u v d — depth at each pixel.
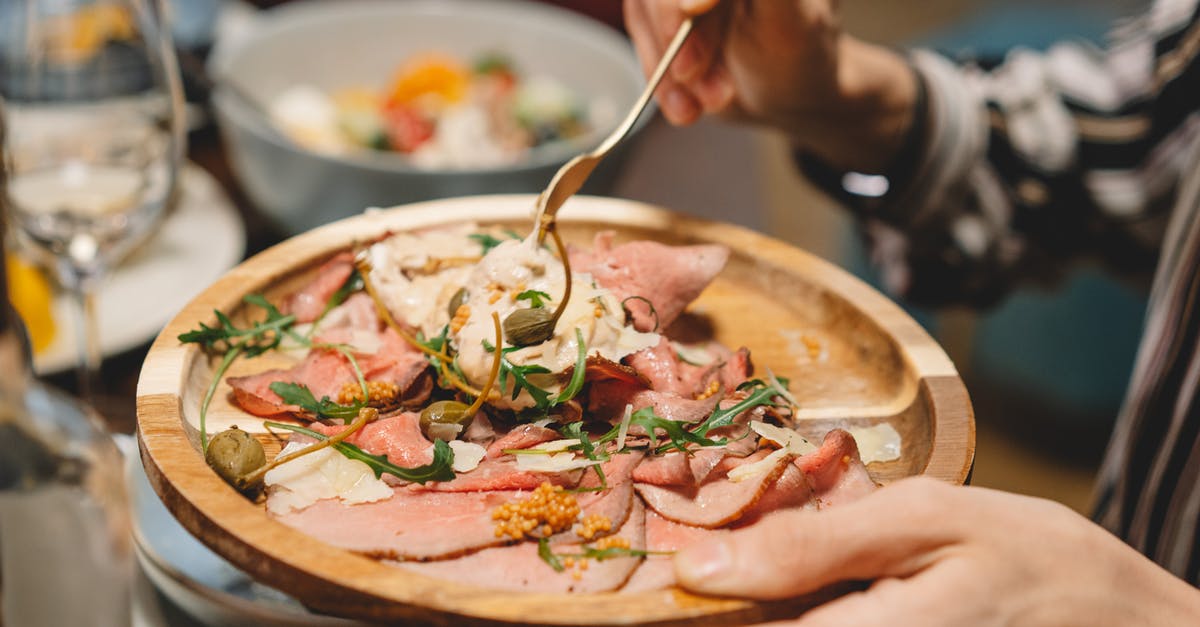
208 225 0.89
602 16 1.32
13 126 0.68
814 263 0.65
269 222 0.94
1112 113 0.79
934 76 0.82
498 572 0.46
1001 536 0.44
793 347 0.62
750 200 1.10
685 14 0.58
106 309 0.79
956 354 1.13
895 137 0.81
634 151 0.91
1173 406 0.62
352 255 0.61
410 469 0.49
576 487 0.50
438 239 0.61
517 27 1.13
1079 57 0.81
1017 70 0.82
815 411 0.57
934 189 0.81
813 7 0.66
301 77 1.10
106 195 0.69
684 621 0.43
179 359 0.55
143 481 0.55
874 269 1.00
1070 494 1.04
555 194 0.56
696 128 1.21
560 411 0.52
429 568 0.46
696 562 0.43
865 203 0.85
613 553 0.47
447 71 1.08
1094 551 0.45
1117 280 0.87
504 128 1.03
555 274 0.55
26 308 0.73
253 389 0.54
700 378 0.56
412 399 0.54
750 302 0.65
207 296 0.59
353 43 1.12
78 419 0.50
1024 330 1.11
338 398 0.54
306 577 0.44
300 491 0.49
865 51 0.79
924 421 0.55
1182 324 0.63
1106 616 0.44
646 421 0.50
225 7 1.20
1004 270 0.86
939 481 0.45
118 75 0.69
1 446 0.49
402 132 1.02
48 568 0.48
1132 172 0.80
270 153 0.85
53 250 0.69
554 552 0.47
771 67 0.70
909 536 0.43
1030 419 1.11
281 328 0.59
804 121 0.77
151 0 0.70
